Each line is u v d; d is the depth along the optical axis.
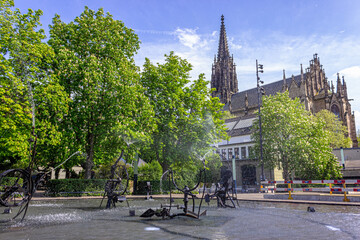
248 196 22.30
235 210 10.27
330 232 5.34
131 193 25.28
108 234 5.06
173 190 26.70
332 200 15.62
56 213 9.16
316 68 90.81
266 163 32.94
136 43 25.55
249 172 45.59
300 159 29.91
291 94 80.44
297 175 32.72
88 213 9.15
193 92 27.20
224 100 112.12
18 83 16.92
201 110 28.36
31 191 7.50
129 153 23.67
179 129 26.47
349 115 83.62
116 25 24.16
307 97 75.81
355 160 46.19
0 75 16.55
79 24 22.69
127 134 20.64
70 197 19.34
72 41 22.31
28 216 8.21
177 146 26.50
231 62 122.44
